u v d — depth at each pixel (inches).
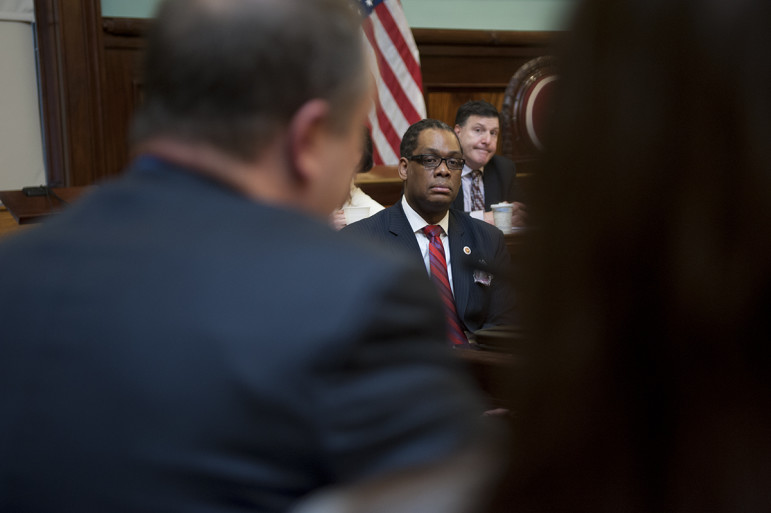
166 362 41.8
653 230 28.7
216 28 48.5
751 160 27.4
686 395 29.2
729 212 27.8
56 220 51.6
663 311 28.9
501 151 353.4
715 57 27.9
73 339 43.9
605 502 30.6
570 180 30.8
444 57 396.2
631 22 29.7
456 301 183.0
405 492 39.3
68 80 328.2
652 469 29.9
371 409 40.3
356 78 51.8
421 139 189.8
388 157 325.7
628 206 29.0
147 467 40.8
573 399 31.1
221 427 40.3
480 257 189.3
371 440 40.1
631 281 29.3
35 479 42.4
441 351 44.0
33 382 43.8
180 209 47.7
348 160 53.0
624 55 29.7
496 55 403.9
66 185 334.3
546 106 32.3
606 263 29.7
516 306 33.3
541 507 32.0
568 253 30.9
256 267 43.7
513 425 33.2
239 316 42.0
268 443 40.1
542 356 32.0
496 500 33.5
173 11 50.1
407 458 40.1
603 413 30.6
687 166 28.2
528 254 32.4
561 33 31.9
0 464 43.4
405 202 195.8
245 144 48.8
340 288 42.2
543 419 31.9
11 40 332.8
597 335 30.3
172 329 42.4
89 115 333.1
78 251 47.3
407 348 42.3
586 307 30.5
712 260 28.0
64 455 42.2
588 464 31.0
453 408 42.0
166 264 44.8
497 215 217.0
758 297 28.0
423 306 43.8
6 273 48.0
